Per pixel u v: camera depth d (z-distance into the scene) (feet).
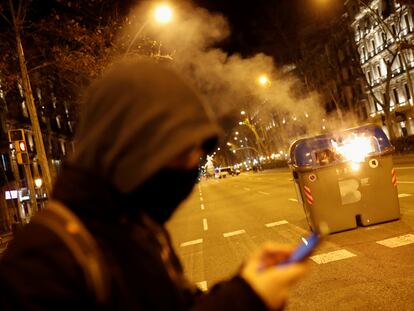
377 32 190.39
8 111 139.64
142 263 3.60
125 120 3.60
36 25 56.18
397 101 190.90
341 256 25.76
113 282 3.32
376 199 32.71
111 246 3.49
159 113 3.59
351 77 214.48
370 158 32.68
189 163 3.98
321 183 32.53
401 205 40.32
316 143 32.83
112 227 3.59
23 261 3.16
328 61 180.86
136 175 3.51
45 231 3.35
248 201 74.79
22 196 133.90
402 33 171.73
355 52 150.92
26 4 52.75
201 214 68.08
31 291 3.04
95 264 3.28
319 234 3.44
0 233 113.09
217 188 150.41
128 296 3.37
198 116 3.73
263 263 3.49
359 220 33.27
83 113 3.96
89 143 3.64
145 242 3.79
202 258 32.76
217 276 26.84
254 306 3.23
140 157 3.51
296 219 43.80
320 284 21.44
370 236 29.68
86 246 3.34
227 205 75.00
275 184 110.01
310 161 32.55
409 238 27.35
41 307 3.04
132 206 3.85
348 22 159.43
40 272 3.12
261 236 38.04
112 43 59.16
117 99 3.68
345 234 31.71
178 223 61.21
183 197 4.20
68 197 3.58
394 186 32.99
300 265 3.38
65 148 192.03
